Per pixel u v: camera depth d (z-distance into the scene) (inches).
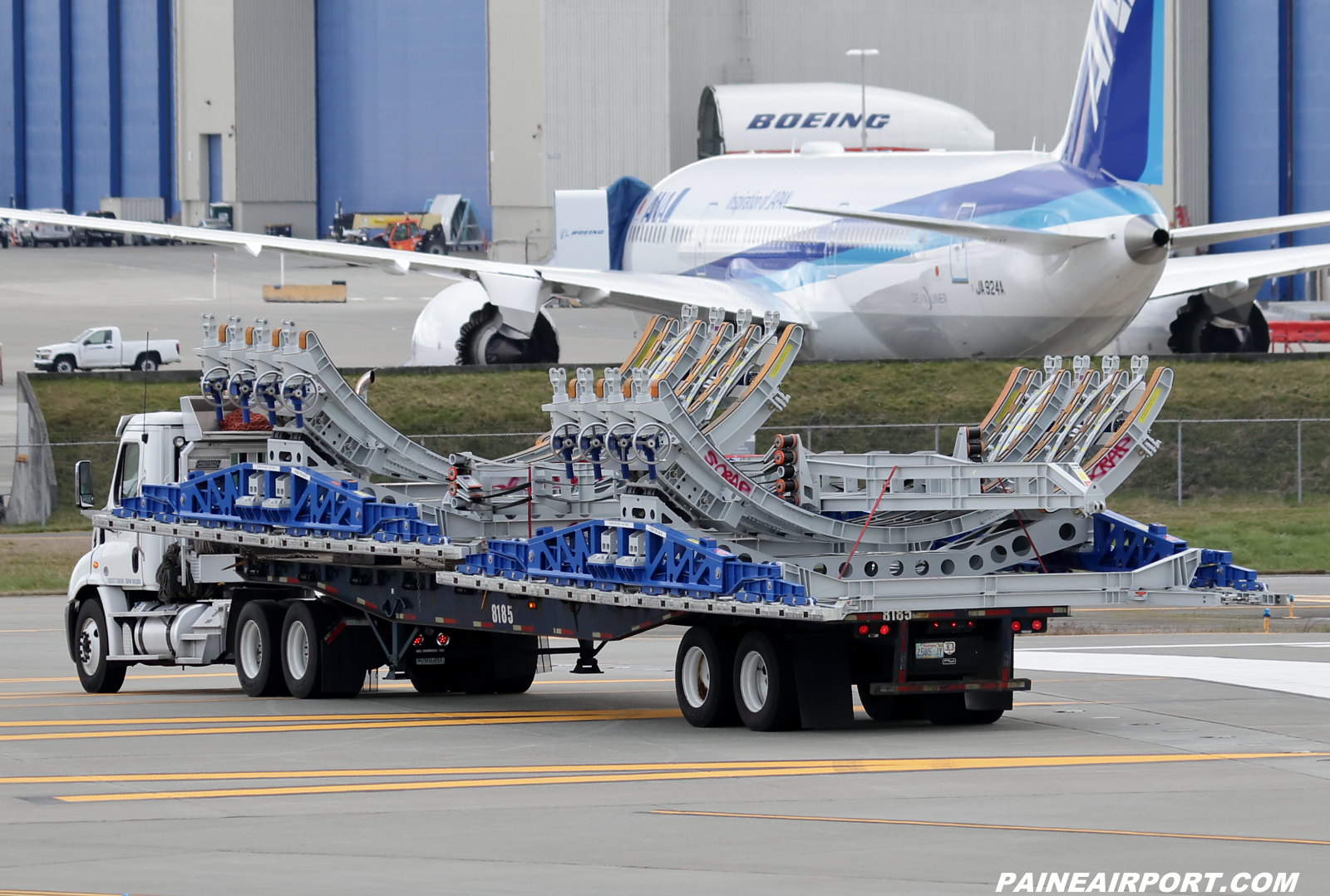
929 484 2760.8
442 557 2832.2
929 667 2605.8
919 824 1868.8
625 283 6599.4
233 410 3368.6
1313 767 2262.6
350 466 3294.8
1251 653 3693.4
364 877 1611.7
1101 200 5748.0
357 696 3260.3
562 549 2751.0
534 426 6801.2
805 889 1550.2
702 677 2751.0
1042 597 2610.7
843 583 2493.8
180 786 2170.3
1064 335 6018.7
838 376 6830.7
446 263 6619.1
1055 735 2598.4
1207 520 6048.2
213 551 3368.6
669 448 2669.8
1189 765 2292.1
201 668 4037.9
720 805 2004.2
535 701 3174.2
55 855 1724.9
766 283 6801.2
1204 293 7283.5
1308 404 6806.1
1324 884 1563.7
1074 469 2726.4
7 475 7308.1
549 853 1726.1
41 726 2807.6
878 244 6318.9
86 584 3457.2
